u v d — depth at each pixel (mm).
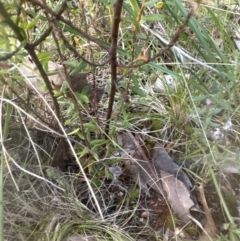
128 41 1271
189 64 1295
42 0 799
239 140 1202
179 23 1108
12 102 959
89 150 1008
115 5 739
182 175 1132
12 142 1139
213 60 1161
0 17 707
